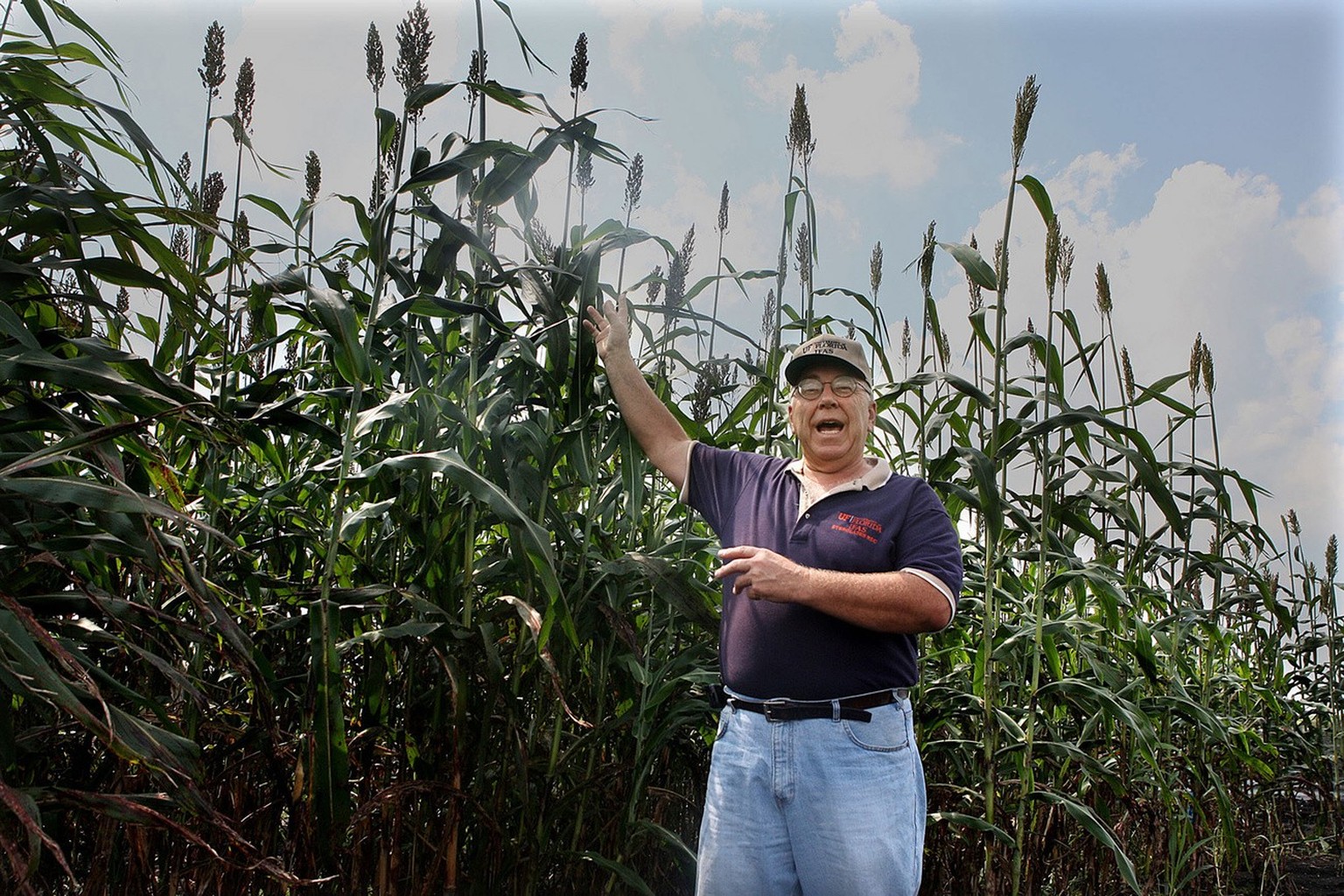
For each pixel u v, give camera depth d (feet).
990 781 10.41
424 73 9.06
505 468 8.29
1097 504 11.76
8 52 7.75
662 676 9.36
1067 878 13.09
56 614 5.96
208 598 5.76
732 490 8.82
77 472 6.35
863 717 7.43
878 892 7.14
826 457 8.21
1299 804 21.67
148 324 8.69
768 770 7.51
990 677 10.47
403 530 8.38
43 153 6.63
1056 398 10.94
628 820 9.34
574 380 8.63
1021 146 10.53
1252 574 13.73
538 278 8.30
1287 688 20.07
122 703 6.99
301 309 7.82
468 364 8.93
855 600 7.13
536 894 9.33
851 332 12.35
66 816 7.39
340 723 6.86
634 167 10.72
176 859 7.73
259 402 8.17
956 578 7.48
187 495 8.16
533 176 8.30
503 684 8.45
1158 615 15.11
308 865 7.23
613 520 9.93
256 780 8.43
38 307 6.87
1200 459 14.58
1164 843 13.70
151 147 7.02
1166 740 13.56
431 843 8.55
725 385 11.15
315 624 7.04
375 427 8.68
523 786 8.29
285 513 8.58
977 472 9.63
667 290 10.62
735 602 8.02
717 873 7.56
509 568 8.66
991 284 10.32
